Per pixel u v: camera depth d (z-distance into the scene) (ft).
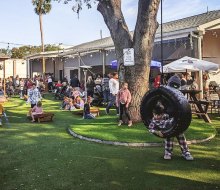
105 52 83.35
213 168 22.33
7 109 60.95
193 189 18.52
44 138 33.68
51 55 109.91
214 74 68.59
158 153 26.55
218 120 42.86
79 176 21.20
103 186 19.31
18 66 147.43
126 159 24.91
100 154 26.55
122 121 38.29
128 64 37.68
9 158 25.96
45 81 107.76
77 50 90.94
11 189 19.21
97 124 39.45
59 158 25.57
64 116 50.44
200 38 57.62
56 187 19.33
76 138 33.45
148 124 25.02
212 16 63.72
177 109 23.09
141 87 37.96
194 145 29.22
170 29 64.23
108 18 39.65
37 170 22.67
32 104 48.29
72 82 74.64
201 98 54.70
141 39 37.42
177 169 22.21
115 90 49.32
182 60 48.52
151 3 36.60
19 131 37.99
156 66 60.44
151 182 19.80
